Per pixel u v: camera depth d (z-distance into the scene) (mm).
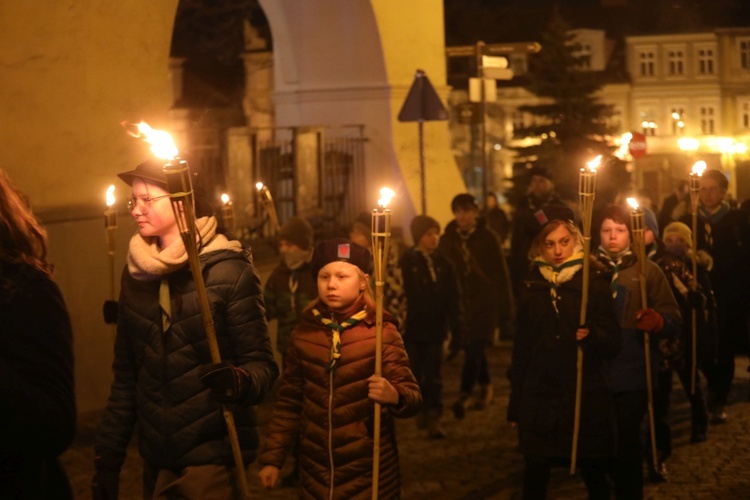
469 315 9195
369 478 4238
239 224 10883
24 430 2594
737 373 10719
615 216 5754
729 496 6539
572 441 5184
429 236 8312
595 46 53562
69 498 2922
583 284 5094
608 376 5273
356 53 13477
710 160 14094
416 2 13844
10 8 8312
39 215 8531
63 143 8727
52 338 2713
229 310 4062
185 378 4051
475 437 8406
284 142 11805
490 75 13945
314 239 12406
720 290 8438
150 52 9453
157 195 4051
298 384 4375
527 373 5309
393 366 4258
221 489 4070
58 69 8680
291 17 13727
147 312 4086
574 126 40125
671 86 50812
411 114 11406
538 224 5438
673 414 9008
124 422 4199
